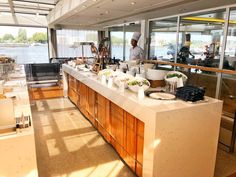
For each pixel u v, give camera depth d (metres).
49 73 5.53
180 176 1.95
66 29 7.60
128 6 3.52
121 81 2.43
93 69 3.88
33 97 5.27
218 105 1.97
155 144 1.72
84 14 4.45
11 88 2.69
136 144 2.10
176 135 1.80
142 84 2.20
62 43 7.71
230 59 3.86
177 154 1.86
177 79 2.29
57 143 2.95
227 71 3.09
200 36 4.47
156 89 2.43
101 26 7.68
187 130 1.85
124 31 7.19
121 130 2.42
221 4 3.59
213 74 4.10
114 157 2.59
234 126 2.67
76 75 4.09
